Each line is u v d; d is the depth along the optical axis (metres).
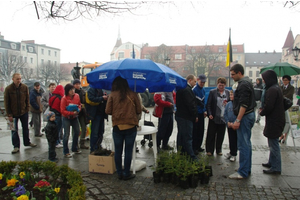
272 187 3.75
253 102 4.08
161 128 5.69
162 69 3.88
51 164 3.60
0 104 15.43
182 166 3.86
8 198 3.02
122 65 3.77
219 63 56.34
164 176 3.94
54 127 5.14
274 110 4.20
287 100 4.36
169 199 3.40
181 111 4.66
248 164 4.12
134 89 4.07
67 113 5.37
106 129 8.99
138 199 3.41
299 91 11.09
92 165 4.45
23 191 2.96
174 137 7.58
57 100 6.30
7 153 5.87
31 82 15.11
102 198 3.41
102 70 3.91
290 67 7.08
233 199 3.38
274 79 4.21
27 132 6.34
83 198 2.72
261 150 5.94
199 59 54.06
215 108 5.40
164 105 5.43
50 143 5.11
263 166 4.74
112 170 4.34
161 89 4.31
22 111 6.04
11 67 46.84
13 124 5.86
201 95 5.57
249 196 3.46
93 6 3.84
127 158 4.04
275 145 4.29
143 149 6.09
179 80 4.23
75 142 5.73
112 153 4.47
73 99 5.69
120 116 3.91
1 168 3.63
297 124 5.91
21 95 6.01
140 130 4.62
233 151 5.12
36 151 6.04
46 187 3.13
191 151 4.69
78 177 3.24
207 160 4.21
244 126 4.08
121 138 4.04
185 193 3.57
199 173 3.90
